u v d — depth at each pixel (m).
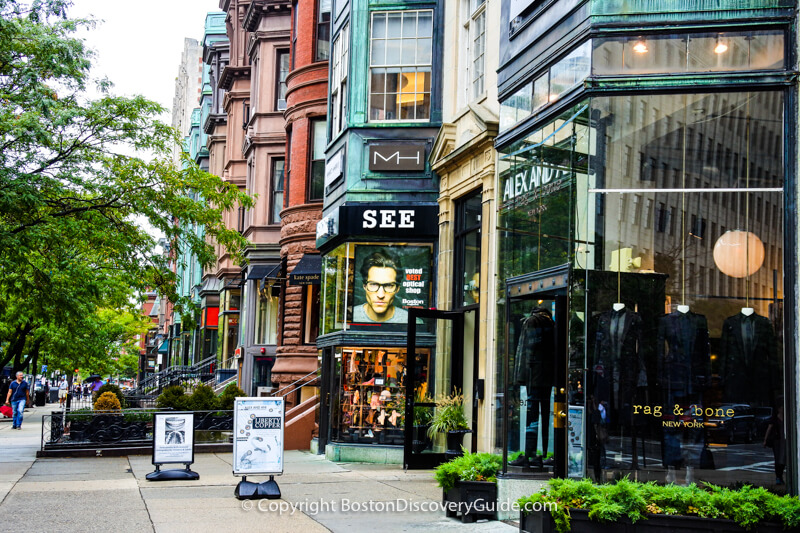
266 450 12.05
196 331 47.69
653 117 9.95
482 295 14.27
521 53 12.08
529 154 11.66
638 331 9.70
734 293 9.52
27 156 16.94
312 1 25.67
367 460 16.98
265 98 32.19
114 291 29.45
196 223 22.62
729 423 9.32
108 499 11.77
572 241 10.16
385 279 17.41
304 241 24.83
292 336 24.80
